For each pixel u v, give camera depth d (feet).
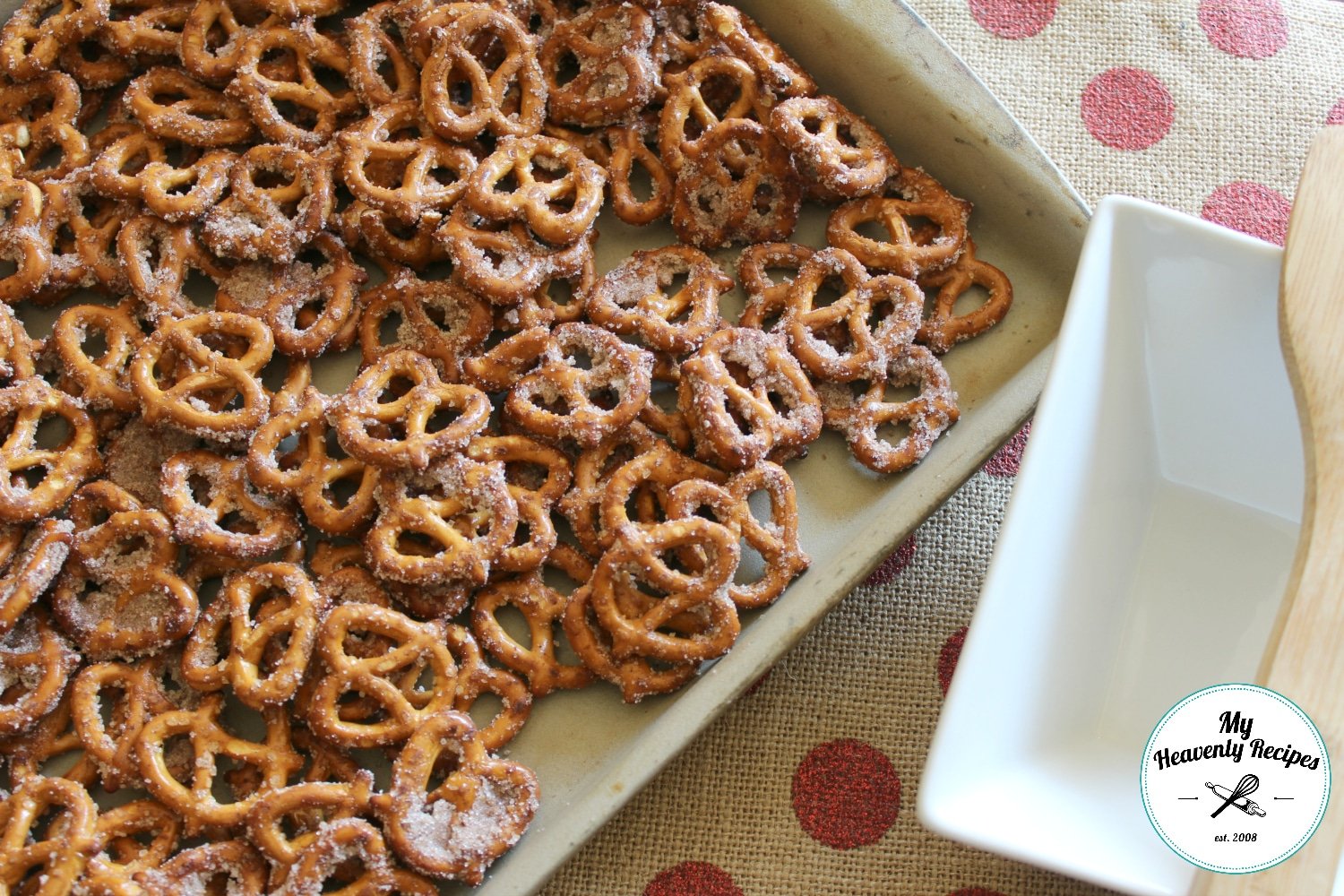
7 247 2.42
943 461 2.36
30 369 2.38
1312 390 2.20
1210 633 2.33
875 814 2.39
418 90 2.49
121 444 2.39
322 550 2.35
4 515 2.29
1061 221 2.45
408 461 2.30
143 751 2.24
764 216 2.50
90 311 2.41
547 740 2.31
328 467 2.34
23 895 2.21
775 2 2.51
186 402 2.34
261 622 2.29
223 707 2.30
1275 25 2.72
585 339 2.39
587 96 2.49
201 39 2.49
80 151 2.48
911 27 2.48
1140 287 2.31
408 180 2.42
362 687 2.26
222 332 2.38
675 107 2.48
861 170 2.47
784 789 2.40
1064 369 2.26
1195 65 2.70
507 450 2.36
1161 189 2.66
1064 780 2.23
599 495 2.35
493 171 2.42
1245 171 2.66
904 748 2.41
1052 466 2.24
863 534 2.34
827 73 2.53
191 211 2.41
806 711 2.42
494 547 2.30
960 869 2.37
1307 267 2.23
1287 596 2.17
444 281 2.44
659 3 2.52
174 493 2.33
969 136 2.46
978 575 2.48
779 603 2.32
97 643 2.29
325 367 2.45
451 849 2.21
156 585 2.31
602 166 2.50
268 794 2.22
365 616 2.28
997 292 2.47
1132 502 2.36
